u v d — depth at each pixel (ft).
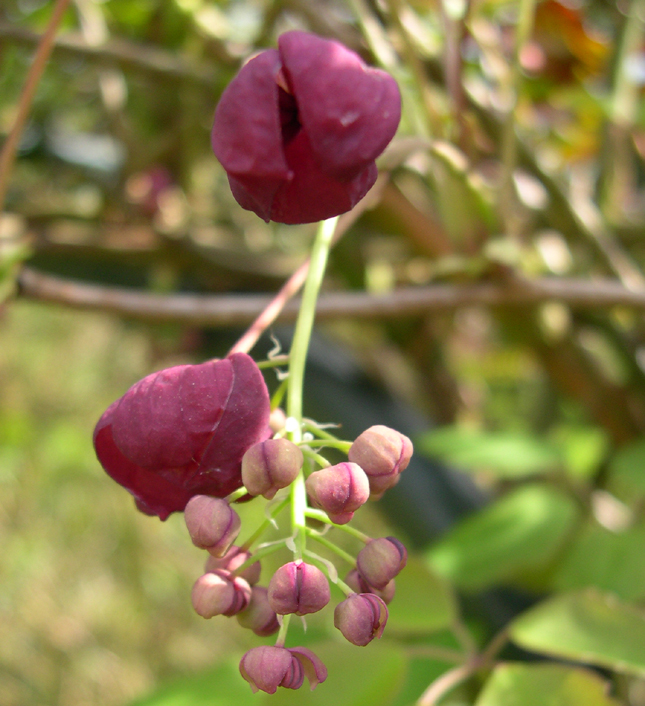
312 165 0.43
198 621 2.41
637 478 0.86
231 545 0.45
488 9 1.15
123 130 1.36
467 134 0.80
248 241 1.52
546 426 1.63
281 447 0.44
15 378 2.59
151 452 0.46
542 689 0.61
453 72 0.80
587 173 1.53
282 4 1.11
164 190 1.35
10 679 2.35
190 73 1.15
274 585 0.43
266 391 0.47
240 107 0.41
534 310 1.13
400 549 0.46
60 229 1.33
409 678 0.78
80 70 1.56
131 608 2.43
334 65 0.41
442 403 1.37
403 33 0.78
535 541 0.79
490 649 0.65
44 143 1.60
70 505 2.48
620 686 0.87
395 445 0.46
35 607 2.43
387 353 1.43
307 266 0.58
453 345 1.86
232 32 1.32
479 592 0.92
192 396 0.46
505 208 0.82
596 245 1.05
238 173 0.41
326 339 1.19
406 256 1.37
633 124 1.18
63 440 2.47
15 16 1.38
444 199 0.83
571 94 1.24
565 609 0.66
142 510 0.48
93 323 2.64
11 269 0.77
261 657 0.43
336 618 0.44
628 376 1.16
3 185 0.69
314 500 0.44
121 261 1.28
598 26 1.43
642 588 0.76
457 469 1.07
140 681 2.34
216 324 0.81
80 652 2.38
